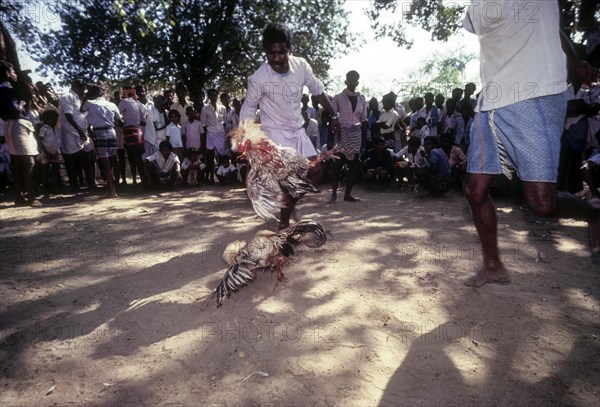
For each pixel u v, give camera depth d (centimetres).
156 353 275
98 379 250
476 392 233
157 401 231
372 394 233
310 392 236
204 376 252
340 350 274
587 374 246
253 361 265
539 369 251
